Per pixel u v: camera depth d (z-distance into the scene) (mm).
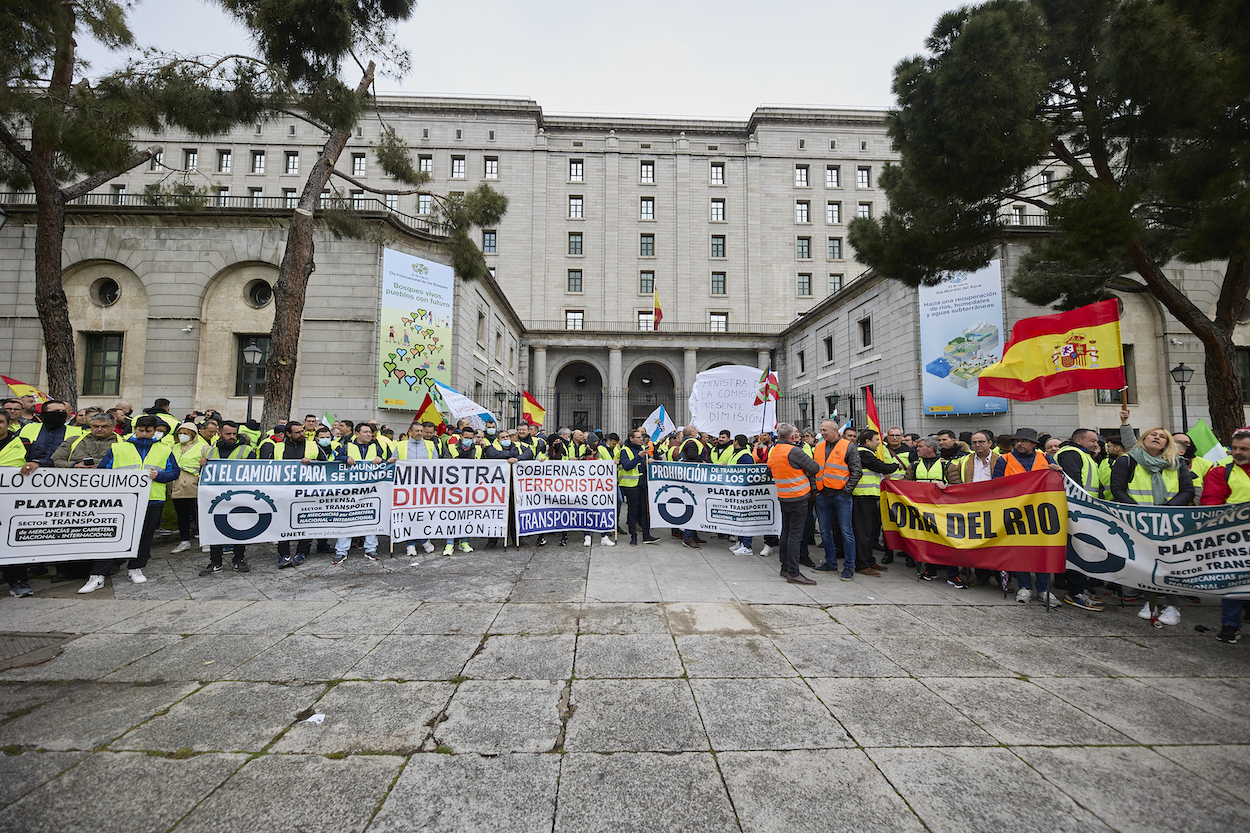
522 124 41281
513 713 3141
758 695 3396
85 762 2629
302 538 6938
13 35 8727
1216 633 4691
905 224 11141
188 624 4648
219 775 2541
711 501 8312
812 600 5566
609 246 41531
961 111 8414
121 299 19031
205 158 38781
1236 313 9273
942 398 18125
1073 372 6527
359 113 11297
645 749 2779
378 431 9320
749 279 41875
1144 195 9180
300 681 3551
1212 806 2369
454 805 2342
